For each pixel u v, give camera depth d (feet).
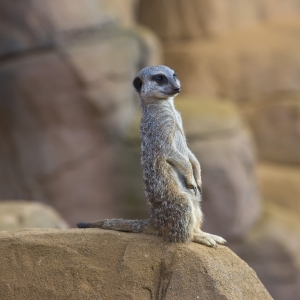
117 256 25.02
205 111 74.13
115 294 24.16
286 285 74.33
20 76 68.28
